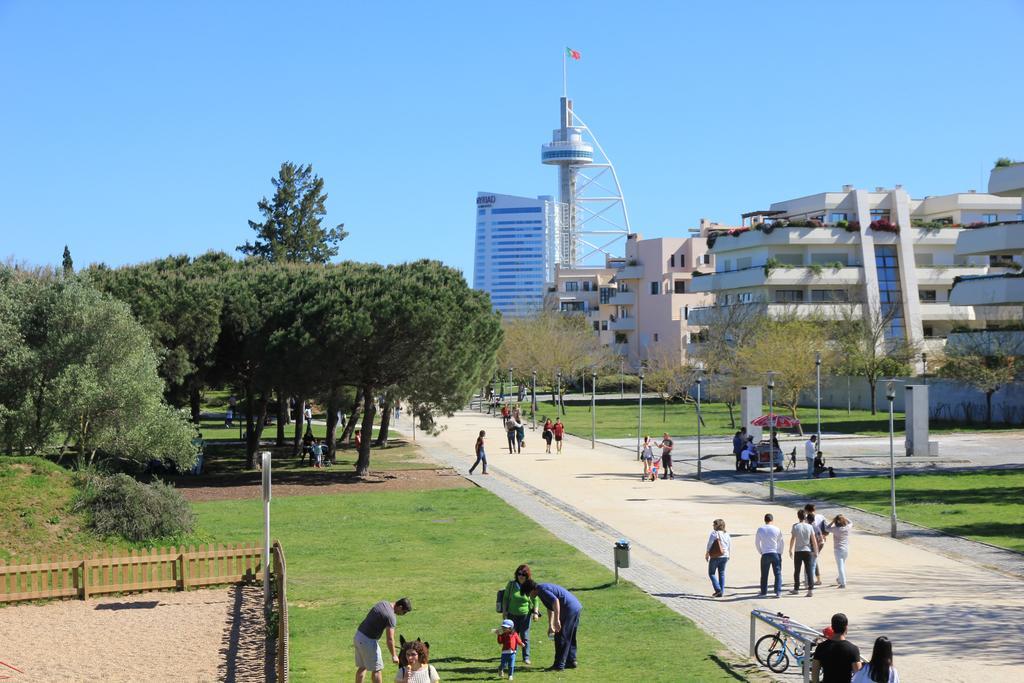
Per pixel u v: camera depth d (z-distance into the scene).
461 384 48.22
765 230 95.75
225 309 49.88
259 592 25.23
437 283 48.66
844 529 24.72
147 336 40.12
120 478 29.03
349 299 46.41
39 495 28.02
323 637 20.36
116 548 27.20
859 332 84.88
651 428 76.62
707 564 27.75
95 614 23.06
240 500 41.59
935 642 19.56
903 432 67.38
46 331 37.66
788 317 84.75
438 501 40.94
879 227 96.38
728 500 40.12
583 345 115.88
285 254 94.25
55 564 24.45
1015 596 23.52
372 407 49.59
